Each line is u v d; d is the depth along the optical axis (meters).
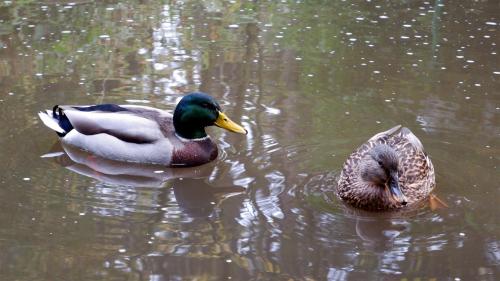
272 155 9.09
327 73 11.86
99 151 9.40
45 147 9.45
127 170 9.12
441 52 12.91
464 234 7.33
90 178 8.73
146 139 9.25
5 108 10.30
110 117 9.45
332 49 13.05
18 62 12.07
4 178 8.51
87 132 9.47
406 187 8.05
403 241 7.21
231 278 6.50
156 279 6.46
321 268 6.69
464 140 9.45
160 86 11.22
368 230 7.45
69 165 9.08
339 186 8.16
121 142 9.30
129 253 6.92
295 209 7.85
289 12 15.40
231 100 10.69
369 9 15.63
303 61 12.42
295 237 7.26
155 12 15.17
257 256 6.89
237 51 12.90
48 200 8.01
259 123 9.96
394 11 15.51
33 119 10.05
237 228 7.44
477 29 14.18
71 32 13.69
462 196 8.12
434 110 10.38
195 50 12.91
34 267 6.65
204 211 7.85
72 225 7.44
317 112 10.33
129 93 10.91
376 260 6.84
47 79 11.38
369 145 8.41
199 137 9.34
